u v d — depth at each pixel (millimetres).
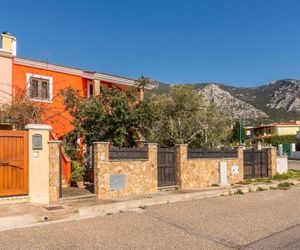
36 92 20703
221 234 9180
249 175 21219
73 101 19047
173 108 28391
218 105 30906
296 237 8961
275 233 9352
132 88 20047
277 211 12352
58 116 21031
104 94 18812
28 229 9461
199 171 17969
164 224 10195
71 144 18922
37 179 12305
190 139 27781
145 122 19375
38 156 12383
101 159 14031
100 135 18172
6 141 11812
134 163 15172
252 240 8664
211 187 17859
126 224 10117
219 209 12594
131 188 15016
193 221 10617
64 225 9945
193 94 28891
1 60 19188
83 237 8703
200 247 8031
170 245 8164
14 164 11914
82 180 16094
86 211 11703
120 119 18141
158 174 16359
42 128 12484
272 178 21844
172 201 14312
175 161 17109
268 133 84312
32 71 20578
